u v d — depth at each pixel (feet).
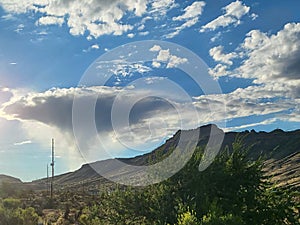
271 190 67.97
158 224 61.21
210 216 51.34
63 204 196.24
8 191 242.37
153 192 65.77
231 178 64.90
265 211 64.85
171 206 62.18
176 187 63.21
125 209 67.92
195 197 61.00
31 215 115.65
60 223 127.95
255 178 66.49
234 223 50.72
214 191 63.93
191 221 51.19
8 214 107.76
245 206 65.10
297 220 65.77
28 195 242.17
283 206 65.46
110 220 69.15
